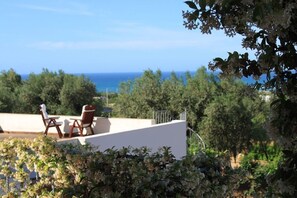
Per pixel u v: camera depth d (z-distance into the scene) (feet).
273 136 6.78
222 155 12.42
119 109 75.97
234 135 65.57
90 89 78.18
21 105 76.54
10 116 47.37
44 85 77.77
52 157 14.33
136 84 75.87
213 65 7.06
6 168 15.64
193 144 58.80
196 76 74.69
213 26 6.73
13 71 83.35
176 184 11.09
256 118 64.08
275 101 6.79
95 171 12.59
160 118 46.78
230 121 65.77
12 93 77.41
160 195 11.12
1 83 81.92
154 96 74.18
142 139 36.52
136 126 41.50
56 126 41.29
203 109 72.54
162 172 11.19
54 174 14.01
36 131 45.75
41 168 14.55
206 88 72.90
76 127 40.96
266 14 5.55
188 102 72.95
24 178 15.28
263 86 6.89
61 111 76.43
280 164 6.86
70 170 13.62
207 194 11.29
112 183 12.26
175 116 73.92
